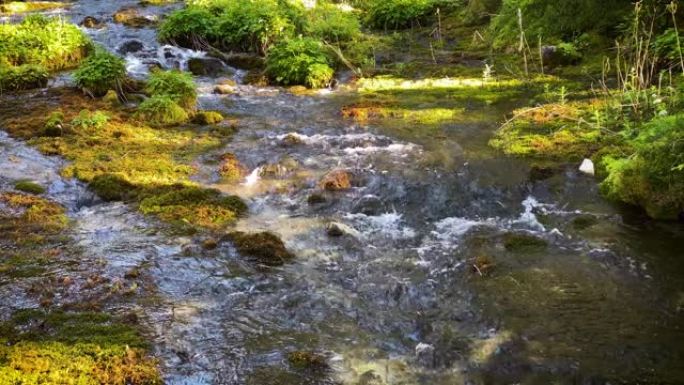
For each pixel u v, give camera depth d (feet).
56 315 16.47
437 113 33.58
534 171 25.57
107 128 31.58
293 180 25.90
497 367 14.82
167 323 16.31
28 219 22.00
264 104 36.58
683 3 37.52
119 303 17.16
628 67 36.06
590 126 29.43
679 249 19.97
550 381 14.34
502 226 21.98
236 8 49.19
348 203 23.91
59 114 32.63
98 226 21.85
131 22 55.06
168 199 23.62
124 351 15.02
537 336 15.92
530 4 44.98
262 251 19.89
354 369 14.75
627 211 22.52
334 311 17.13
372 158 27.91
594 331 16.08
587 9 41.83
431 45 47.42
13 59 41.45
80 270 18.79
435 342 15.78
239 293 17.89
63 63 43.09
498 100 35.29
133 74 41.39
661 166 22.06
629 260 19.39
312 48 41.42
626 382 14.23
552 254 19.95
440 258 19.97
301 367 14.73
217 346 15.49
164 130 31.96
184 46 48.65
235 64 44.73
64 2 66.18
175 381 14.23
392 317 16.89
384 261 19.79
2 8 60.64
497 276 18.76
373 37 50.01
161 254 19.90
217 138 30.86
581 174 25.18
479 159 27.32
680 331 16.01
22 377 13.88
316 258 19.98
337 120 33.37
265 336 15.97
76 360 14.64
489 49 45.75
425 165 26.91
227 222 22.26
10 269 18.71
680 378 14.32
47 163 27.30
